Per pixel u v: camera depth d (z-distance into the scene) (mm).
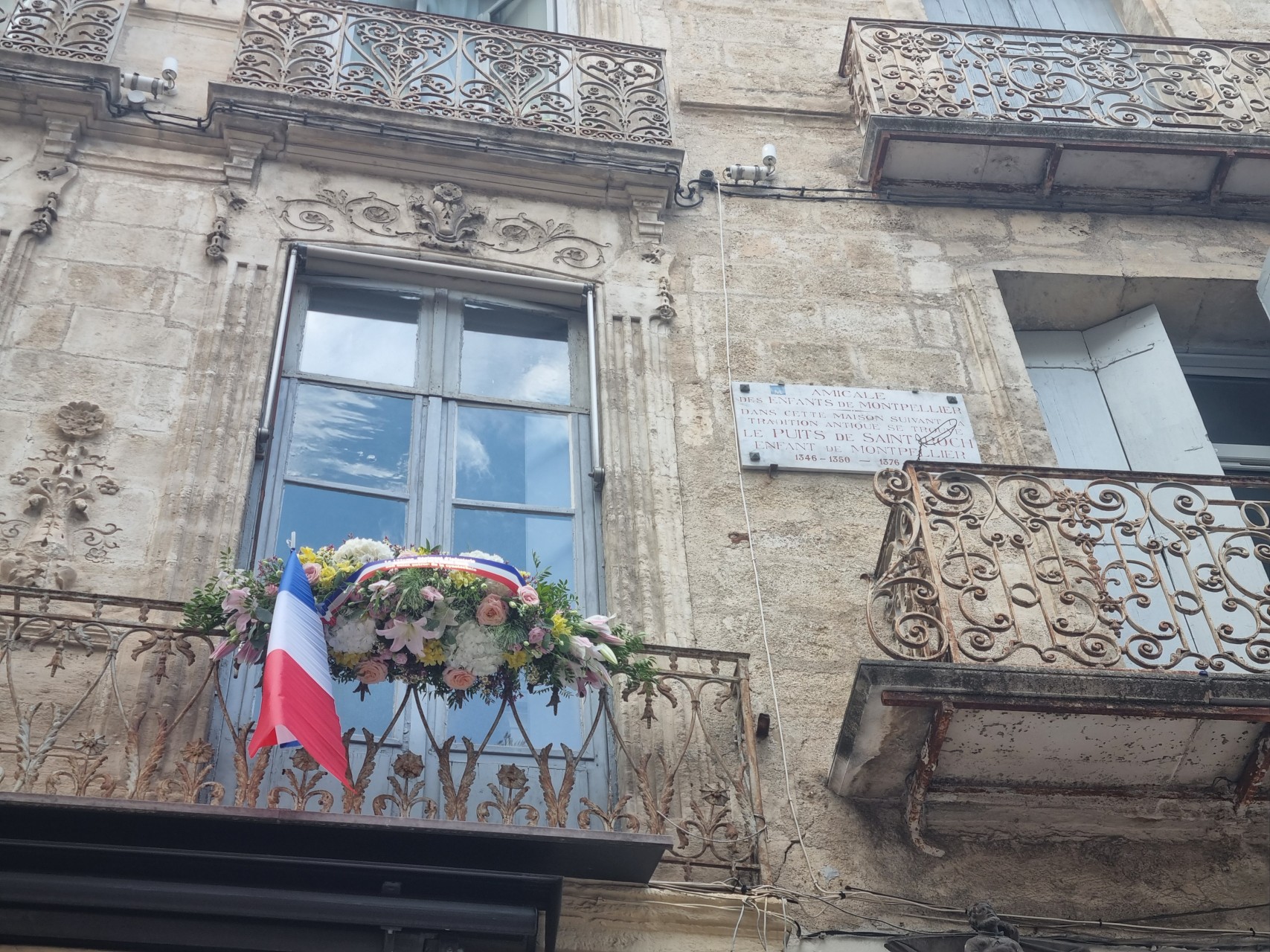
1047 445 7723
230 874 4895
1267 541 7590
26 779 5098
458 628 5629
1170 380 8344
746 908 5500
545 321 7934
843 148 9289
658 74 9016
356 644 5582
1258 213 9164
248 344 7125
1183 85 9672
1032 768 5934
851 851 5902
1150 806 6039
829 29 10172
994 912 5691
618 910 5387
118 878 4812
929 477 6547
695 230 8477
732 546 6980
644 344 7730
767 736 6238
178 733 5672
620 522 6934
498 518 7008
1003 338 8195
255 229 7645
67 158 7691
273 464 6844
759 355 7867
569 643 5660
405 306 7777
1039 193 9016
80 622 5496
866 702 5668
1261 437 8711
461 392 7477
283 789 5324
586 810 5504
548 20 9891
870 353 8000
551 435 7426
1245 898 6000
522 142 8312
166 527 6355
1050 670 5672
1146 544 6414
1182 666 6957
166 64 8312
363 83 8484
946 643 5887
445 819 5145
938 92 9156
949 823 6012
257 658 5531
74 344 6906
